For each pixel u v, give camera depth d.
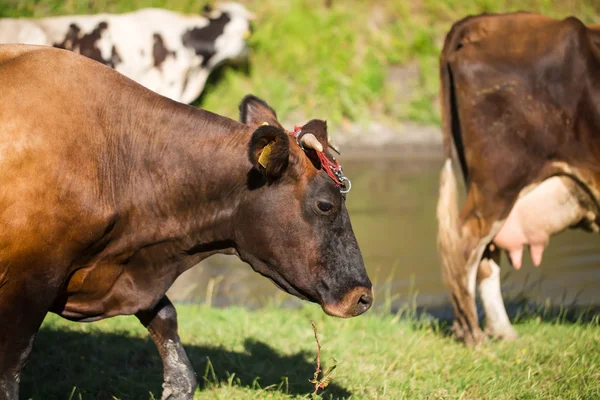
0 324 6.23
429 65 25.25
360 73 24.73
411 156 21.89
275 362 8.78
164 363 7.16
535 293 12.27
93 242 6.47
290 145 6.48
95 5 22.62
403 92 24.67
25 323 6.27
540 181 9.53
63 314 6.83
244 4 25.84
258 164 6.30
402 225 15.73
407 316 11.16
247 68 24.14
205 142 6.70
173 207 6.73
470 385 8.08
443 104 10.26
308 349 9.24
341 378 8.24
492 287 10.06
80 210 6.30
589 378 8.01
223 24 19.36
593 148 9.38
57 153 6.21
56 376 8.00
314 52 25.05
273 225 6.59
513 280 12.94
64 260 6.34
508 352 9.16
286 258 6.62
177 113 6.77
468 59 9.64
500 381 8.09
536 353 9.01
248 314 10.65
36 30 15.51
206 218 6.77
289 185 6.54
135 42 17.39
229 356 8.74
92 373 8.05
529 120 9.45
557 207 9.70
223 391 7.72
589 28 9.73
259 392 7.71
